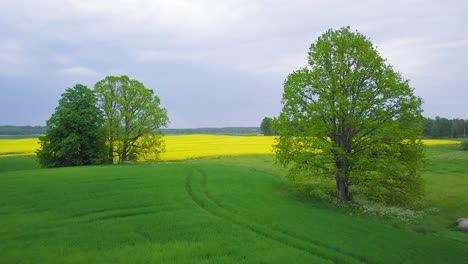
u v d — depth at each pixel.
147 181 28.00
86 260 11.37
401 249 14.13
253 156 57.66
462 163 48.94
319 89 24.75
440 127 139.62
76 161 44.44
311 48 26.47
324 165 25.94
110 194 22.52
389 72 24.02
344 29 25.58
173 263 11.20
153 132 51.69
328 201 24.97
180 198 21.75
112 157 50.53
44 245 12.85
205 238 13.88
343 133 25.06
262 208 19.98
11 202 20.19
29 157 56.53
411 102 23.75
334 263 12.03
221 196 22.86
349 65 25.14
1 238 13.67
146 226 15.45
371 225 18.17
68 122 44.34
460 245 15.93
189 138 106.62
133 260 11.42
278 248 12.91
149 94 51.31
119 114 49.38
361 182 24.58
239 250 12.55
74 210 18.30
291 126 25.94
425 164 24.70
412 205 25.47
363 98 24.02
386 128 22.69
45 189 24.12
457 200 27.38
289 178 25.48
